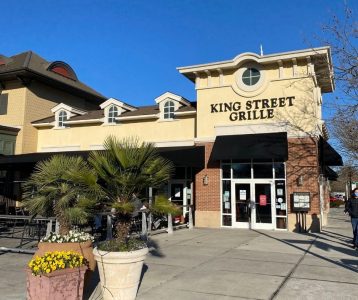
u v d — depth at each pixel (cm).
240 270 909
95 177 699
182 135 2167
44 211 984
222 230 1792
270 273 876
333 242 1393
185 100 2269
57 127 2495
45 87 2669
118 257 639
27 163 1980
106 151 723
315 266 953
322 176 2094
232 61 1939
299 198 1750
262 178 1859
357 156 1952
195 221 1945
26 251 1084
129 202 682
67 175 824
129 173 693
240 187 1895
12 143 2431
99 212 716
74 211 838
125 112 2422
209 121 1998
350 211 1270
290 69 1875
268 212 1830
